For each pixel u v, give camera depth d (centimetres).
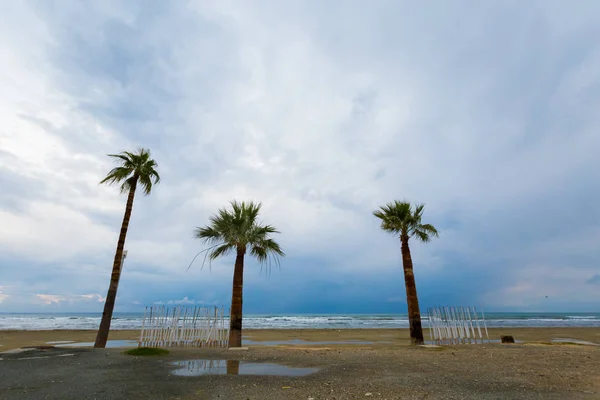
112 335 3281
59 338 2975
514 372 860
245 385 701
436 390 657
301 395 619
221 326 1720
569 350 1424
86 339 2908
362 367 941
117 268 1841
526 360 1094
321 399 592
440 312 1942
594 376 802
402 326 5912
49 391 638
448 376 803
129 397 597
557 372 860
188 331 1706
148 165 2058
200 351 1323
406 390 657
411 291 1911
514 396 608
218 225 1783
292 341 2808
